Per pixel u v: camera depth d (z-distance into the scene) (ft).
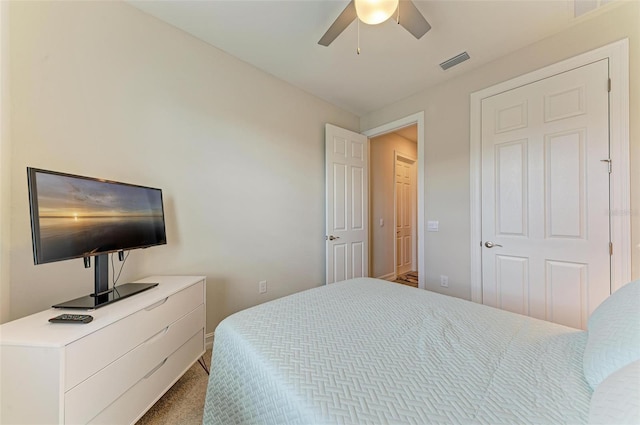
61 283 4.66
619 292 3.03
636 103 5.26
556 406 2.03
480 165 7.68
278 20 6.01
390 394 2.22
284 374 2.53
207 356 6.35
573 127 6.03
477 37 6.44
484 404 2.09
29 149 4.35
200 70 6.70
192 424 4.23
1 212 4.06
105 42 5.24
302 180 9.23
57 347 2.92
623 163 5.40
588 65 5.82
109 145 5.30
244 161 7.63
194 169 6.61
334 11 5.71
